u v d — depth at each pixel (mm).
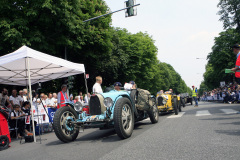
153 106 8102
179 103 13133
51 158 3963
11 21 12617
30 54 7254
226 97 22547
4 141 5965
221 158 3127
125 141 4926
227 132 4949
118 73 27188
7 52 14016
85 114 5734
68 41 14586
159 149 3887
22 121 8328
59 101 8805
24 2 13391
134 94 6605
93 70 22500
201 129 5617
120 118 5082
